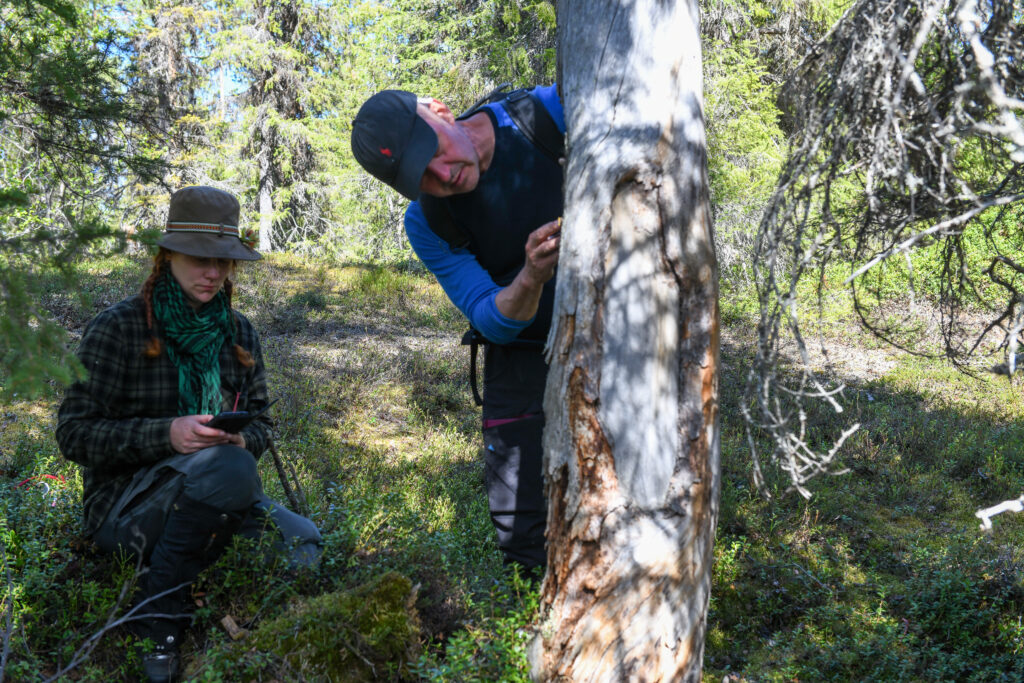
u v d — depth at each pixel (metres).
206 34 21.36
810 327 10.84
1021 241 2.76
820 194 2.24
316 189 21.83
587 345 2.05
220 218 2.66
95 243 2.18
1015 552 4.53
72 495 3.36
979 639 3.70
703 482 2.06
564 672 2.15
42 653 2.52
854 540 4.91
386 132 2.34
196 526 2.57
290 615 2.58
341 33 21.77
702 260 2.04
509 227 2.61
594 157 2.04
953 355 2.73
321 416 6.23
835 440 6.66
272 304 10.93
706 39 11.89
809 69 2.17
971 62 1.92
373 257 17.69
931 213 2.23
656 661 2.06
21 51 4.43
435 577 3.01
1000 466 6.38
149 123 5.21
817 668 3.41
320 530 3.25
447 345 9.34
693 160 2.03
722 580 4.06
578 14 2.14
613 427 2.03
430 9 14.33
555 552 2.19
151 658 2.46
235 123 22.19
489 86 13.16
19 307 1.81
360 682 2.46
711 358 2.06
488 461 2.86
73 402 2.63
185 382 2.75
